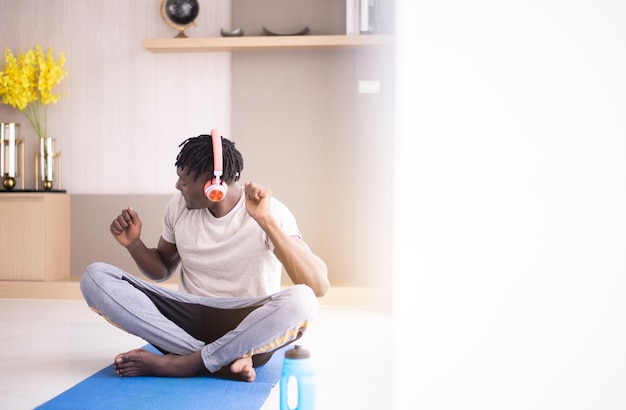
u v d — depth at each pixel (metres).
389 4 3.86
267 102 4.13
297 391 1.46
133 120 4.21
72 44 4.22
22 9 4.23
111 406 1.59
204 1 4.15
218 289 1.99
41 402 1.67
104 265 1.92
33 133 4.24
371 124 4.03
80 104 4.23
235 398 1.66
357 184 4.06
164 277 2.14
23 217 3.90
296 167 4.11
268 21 4.12
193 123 4.18
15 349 2.41
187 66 4.18
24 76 4.00
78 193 4.23
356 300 3.70
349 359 2.26
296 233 1.89
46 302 3.74
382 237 3.97
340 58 4.07
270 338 1.80
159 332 1.88
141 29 4.19
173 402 1.62
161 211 4.18
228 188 1.93
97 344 2.51
